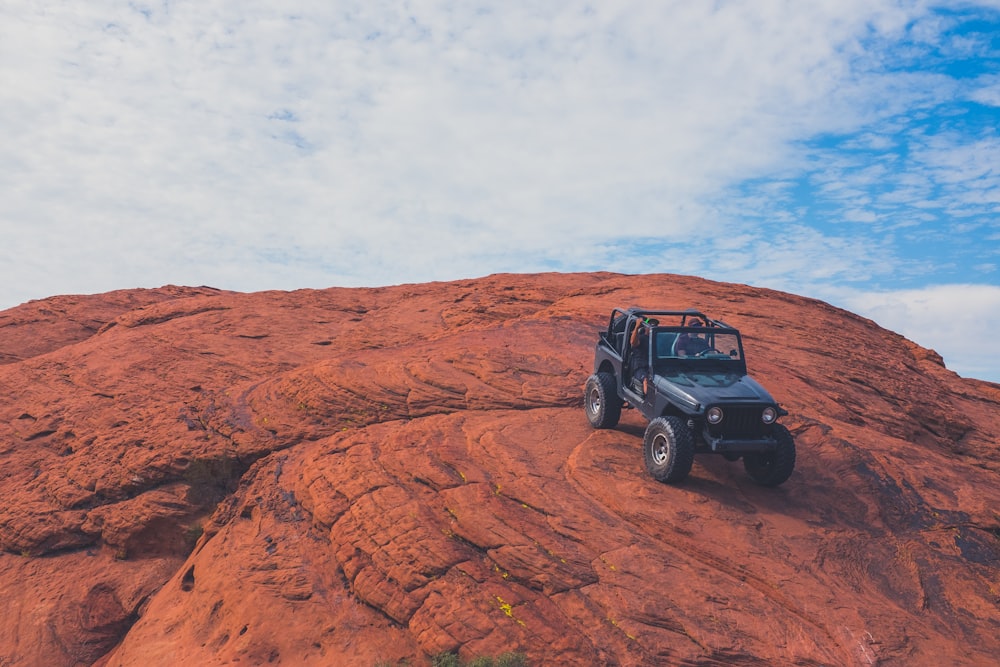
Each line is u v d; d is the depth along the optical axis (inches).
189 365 654.5
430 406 455.2
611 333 399.9
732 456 326.3
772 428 310.0
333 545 343.0
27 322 960.3
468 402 448.5
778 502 312.8
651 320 357.1
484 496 321.4
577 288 753.6
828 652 230.1
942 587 267.9
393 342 681.0
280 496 401.7
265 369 637.9
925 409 473.1
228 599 341.7
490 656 251.4
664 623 244.4
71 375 671.1
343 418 469.4
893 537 296.4
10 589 438.3
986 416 507.5
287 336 732.7
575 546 285.3
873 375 509.7
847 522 303.1
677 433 305.9
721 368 343.0
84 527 465.1
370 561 318.3
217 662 309.0
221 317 784.3
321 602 318.3
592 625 249.3
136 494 471.5
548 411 423.5
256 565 352.2
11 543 470.3
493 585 277.6
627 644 239.5
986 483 359.9
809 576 265.4
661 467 315.0
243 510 410.6
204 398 550.9
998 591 267.3
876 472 341.7
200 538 426.9
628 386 367.6
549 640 249.1
